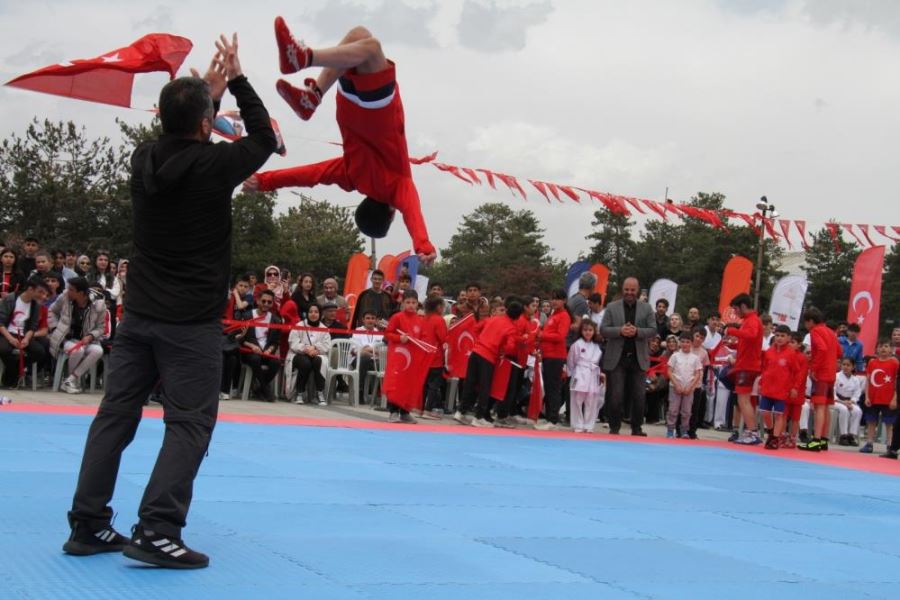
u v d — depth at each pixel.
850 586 4.96
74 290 11.86
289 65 4.46
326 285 14.11
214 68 4.46
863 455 12.75
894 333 14.65
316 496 6.34
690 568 5.07
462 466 8.39
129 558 4.25
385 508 6.11
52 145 37.88
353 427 10.79
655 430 14.23
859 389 15.14
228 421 10.38
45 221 37.06
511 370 12.77
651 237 63.28
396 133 5.02
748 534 6.21
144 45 4.77
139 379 4.41
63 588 3.84
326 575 4.33
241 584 4.07
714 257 49.81
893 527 6.95
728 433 15.06
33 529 4.76
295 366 13.20
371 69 4.77
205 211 4.27
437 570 4.59
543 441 11.05
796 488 8.68
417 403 11.87
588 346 12.83
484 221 95.19
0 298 11.96
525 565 4.84
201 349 4.31
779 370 12.09
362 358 13.98
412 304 11.90
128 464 6.88
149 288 4.30
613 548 5.41
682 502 7.33
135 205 4.34
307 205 66.25
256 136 4.35
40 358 11.82
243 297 13.51
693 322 15.23
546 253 83.25
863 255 15.80
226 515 5.50
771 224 13.60
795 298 16.34
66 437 7.96
